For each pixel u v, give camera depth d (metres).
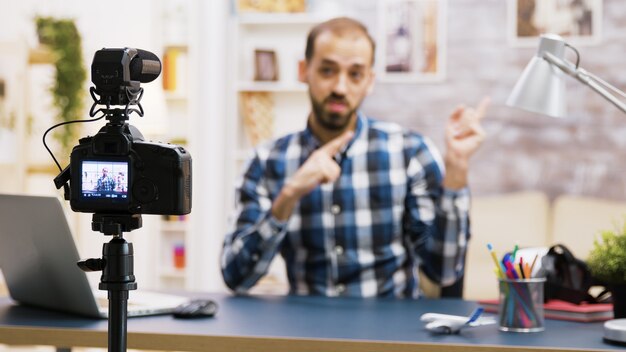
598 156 5.74
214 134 5.73
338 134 2.82
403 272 2.79
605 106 5.73
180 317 2.10
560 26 5.76
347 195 2.78
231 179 5.81
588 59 5.73
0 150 4.94
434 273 2.67
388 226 2.78
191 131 5.69
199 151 5.71
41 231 2.02
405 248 2.82
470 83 5.87
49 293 2.17
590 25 5.72
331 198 2.77
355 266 2.74
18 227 2.08
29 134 5.16
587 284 2.13
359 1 5.93
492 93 5.85
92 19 5.79
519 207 5.64
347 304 2.34
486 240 5.52
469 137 2.52
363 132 2.84
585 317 2.05
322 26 2.79
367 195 2.79
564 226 5.59
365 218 2.77
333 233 2.76
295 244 2.79
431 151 2.85
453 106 5.89
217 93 5.73
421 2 5.88
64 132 5.08
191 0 5.70
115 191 1.40
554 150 5.79
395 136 2.85
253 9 5.78
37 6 5.77
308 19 5.73
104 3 5.80
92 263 1.40
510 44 5.82
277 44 5.87
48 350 4.65
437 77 5.88
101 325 2.01
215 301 2.40
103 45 5.79
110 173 1.40
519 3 5.80
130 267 1.42
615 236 2.07
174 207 1.39
